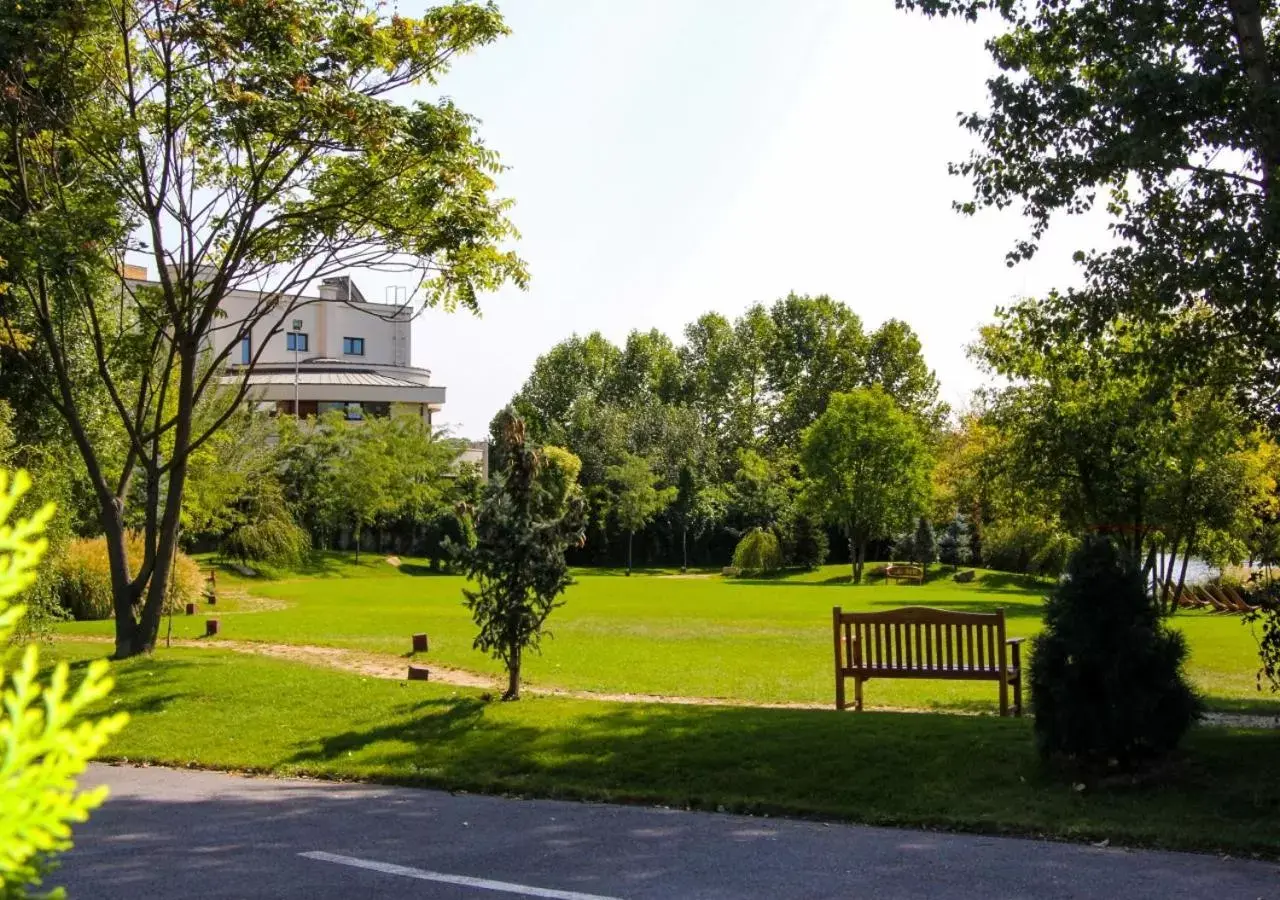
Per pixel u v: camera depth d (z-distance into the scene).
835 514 60.34
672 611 31.94
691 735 10.84
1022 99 11.55
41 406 23.61
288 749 11.39
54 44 15.34
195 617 27.06
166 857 7.23
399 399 75.94
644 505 72.62
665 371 100.38
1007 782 8.93
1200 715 8.96
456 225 17.00
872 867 6.86
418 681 14.93
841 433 60.00
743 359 95.50
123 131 15.59
